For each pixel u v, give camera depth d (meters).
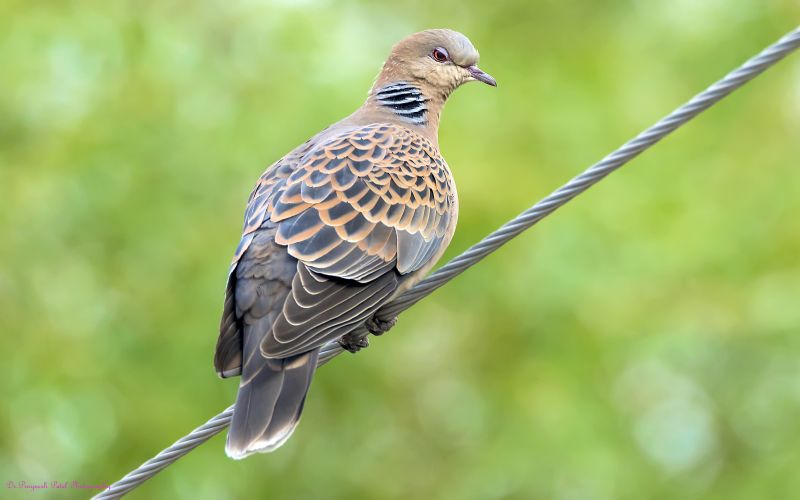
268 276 7.61
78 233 14.16
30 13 14.72
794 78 15.23
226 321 7.64
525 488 13.84
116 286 14.13
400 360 14.60
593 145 14.35
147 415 13.29
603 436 13.69
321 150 8.37
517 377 14.08
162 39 14.85
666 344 13.78
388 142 8.61
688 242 13.89
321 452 14.71
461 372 14.52
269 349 7.28
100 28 14.72
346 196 8.05
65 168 14.21
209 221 13.95
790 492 13.68
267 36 14.92
